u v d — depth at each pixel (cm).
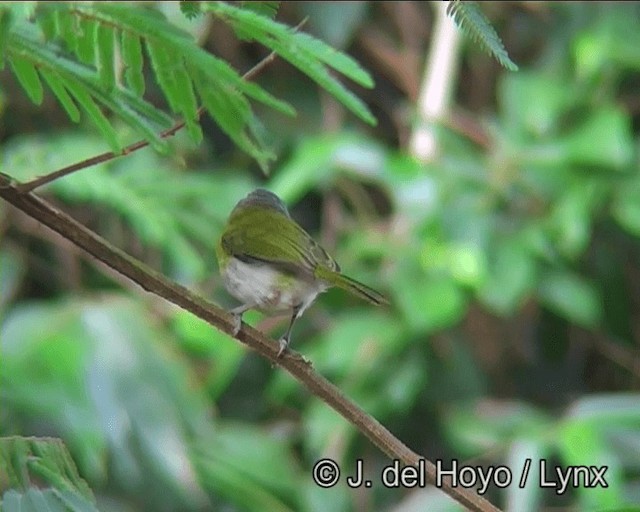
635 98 1255
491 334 1205
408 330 1087
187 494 987
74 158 1031
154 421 984
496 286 1063
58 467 413
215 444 1035
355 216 1284
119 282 1138
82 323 998
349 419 488
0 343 970
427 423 1144
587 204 1104
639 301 1259
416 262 1076
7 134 1222
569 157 1120
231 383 1207
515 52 1310
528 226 1115
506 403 1121
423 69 1305
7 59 407
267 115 1267
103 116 428
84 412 945
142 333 1013
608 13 1236
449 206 1092
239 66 1284
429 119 1183
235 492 1018
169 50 392
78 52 393
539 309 1241
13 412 946
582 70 1181
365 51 1352
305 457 1143
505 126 1162
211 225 1087
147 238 1040
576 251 1091
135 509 989
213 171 1235
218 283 1165
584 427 952
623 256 1234
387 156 1118
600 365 1267
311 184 1195
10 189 430
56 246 1188
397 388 1098
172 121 435
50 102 1216
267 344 480
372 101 1351
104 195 1011
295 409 1191
